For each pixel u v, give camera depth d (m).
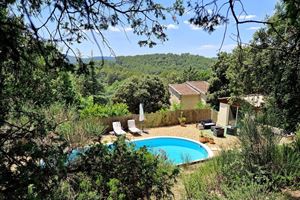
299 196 7.57
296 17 2.29
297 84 4.20
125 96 34.53
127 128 20.88
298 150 9.59
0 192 2.49
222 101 21.75
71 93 11.27
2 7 2.18
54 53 2.39
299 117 9.50
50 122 3.66
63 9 2.37
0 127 2.81
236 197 6.44
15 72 2.91
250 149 8.88
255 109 9.88
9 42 2.12
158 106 35.16
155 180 4.70
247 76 10.52
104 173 3.79
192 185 7.83
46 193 2.77
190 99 40.22
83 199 3.74
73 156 3.79
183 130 21.19
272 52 5.45
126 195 4.24
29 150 2.71
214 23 2.59
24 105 3.38
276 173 8.41
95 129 8.21
